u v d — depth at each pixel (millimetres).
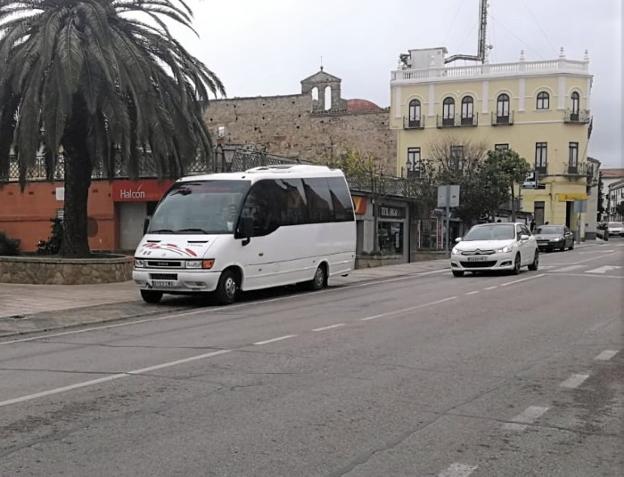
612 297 15359
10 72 18219
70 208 20266
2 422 5988
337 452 5168
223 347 9562
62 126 17438
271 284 16438
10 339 11055
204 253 14562
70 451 5207
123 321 12984
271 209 16562
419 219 36094
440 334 10492
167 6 20453
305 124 60031
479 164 46844
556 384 7285
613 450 5242
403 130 64562
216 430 5703
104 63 17500
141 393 6957
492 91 63156
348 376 7641
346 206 19984
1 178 21062
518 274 21859
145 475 4727
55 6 19094
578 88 62375
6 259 19484
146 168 23172
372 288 18875
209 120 61438
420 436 5543
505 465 4918
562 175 62031
